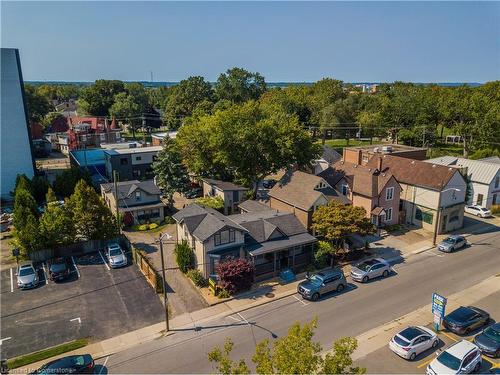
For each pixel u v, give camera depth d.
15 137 59.97
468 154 82.12
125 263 36.72
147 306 30.03
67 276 34.41
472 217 51.03
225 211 51.91
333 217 36.38
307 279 31.95
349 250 38.53
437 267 36.31
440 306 25.95
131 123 114.06
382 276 34.62
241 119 52.75
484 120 76.00
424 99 96.44
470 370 21.94
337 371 14.77
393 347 24.00
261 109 61.22
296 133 53.41
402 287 32.56
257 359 15.43
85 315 28.91
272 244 34.78
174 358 24.03
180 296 31.44
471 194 53.19
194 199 58.69
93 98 129.00
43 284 33.53
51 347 25.31
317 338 25.58
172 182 53.38
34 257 37.62
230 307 29.80
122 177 66.44
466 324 26.02
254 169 54.53
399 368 22.83
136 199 48.97
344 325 27.11
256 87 120.94
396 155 60.25
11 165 60.38
